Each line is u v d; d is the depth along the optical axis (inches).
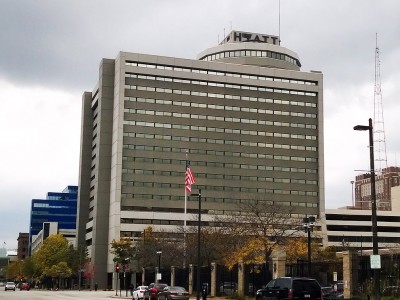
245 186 5265.8
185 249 2994.6
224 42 6294.3
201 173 5177.2
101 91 5305.1
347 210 6117.1
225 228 3132.4
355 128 1098.7
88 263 5044.3
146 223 4904.0
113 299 2422.5
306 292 1206.9
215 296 2340.1
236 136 5334.6
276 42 6171.3
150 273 4050.2
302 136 5511.8
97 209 5128.0
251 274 2330.2
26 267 6392.7
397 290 1562.5
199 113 5270.7
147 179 5019.7
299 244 2415.1
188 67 5300.2
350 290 1630.2
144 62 5191.9
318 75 5639.8
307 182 5442.9
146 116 5123.0
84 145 5949.8
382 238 6131.9
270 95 5492.1
